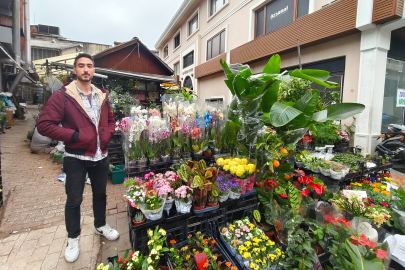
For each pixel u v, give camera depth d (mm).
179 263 1469
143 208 1582
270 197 1998
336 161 2914
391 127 4395
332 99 4516
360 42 4184
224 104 3230
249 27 7469
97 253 1902
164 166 2475
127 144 2318
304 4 5629
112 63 8539
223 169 2094
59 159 4406
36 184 3318
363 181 2791
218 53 9578
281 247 1721
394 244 1640
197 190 1696
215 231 1817
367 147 4082
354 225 1769
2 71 8641
